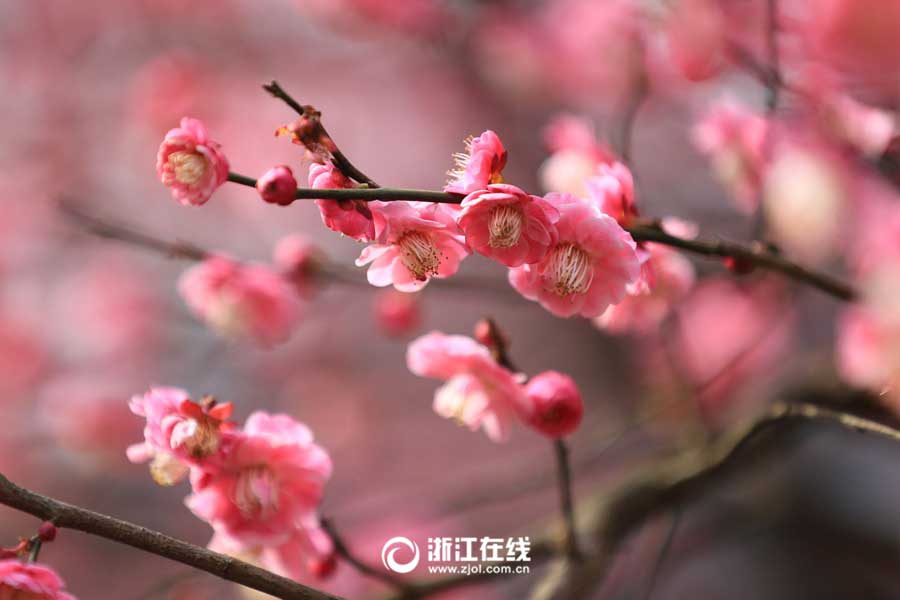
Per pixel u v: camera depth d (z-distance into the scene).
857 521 1.17
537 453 1.33
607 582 1.00
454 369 0.66
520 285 0.61
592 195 0.64
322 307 1.19
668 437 0.91
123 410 1.24
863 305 0.70
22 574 0.59
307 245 0.77
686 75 0.76
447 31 1.12
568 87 1.10
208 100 1.30
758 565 1.30
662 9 0.77
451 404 0.66
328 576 0.68
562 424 0.65
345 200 0.59
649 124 1.25
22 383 1.28
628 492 0.78
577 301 0.61
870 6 0.72
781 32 0.73
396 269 0.61
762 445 0.87
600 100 1.07
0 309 1.30
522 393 0.65
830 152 0.73
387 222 0.60
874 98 0.73
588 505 0.79
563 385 0.65
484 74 1.19
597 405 1.19
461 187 0.60
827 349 0.93
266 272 0.76
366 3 1.07
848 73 0.73
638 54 0.83
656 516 0.79
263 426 0.64
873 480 1.28
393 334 0.79
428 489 1.15
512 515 1.13
